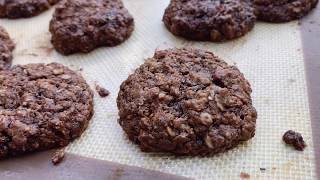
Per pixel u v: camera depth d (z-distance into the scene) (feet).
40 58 0.91
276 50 0.86
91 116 0.76
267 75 0.80
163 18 0.95
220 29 0.88
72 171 0.67
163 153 0.68
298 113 0.72
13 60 0.90
